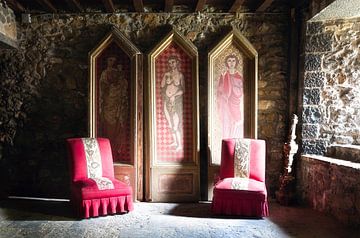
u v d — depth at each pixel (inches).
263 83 168.9
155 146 167.3
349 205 123.0
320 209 143.8
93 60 167.0
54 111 170.9
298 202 161.2
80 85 170.4
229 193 137.6
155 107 167.6
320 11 140.3
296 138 163.5
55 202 161.6
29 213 142.5
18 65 169.9
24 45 169.6
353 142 152.3
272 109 168.6
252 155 150.3
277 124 168.6
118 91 168.6
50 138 171.3
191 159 167.9
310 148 157.4
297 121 160.7
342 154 144.4
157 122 168.1
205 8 168.4
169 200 164.6
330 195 135.5
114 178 155.3
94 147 152.4
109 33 165.3
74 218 135.8
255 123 165.5
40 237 114.3
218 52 166.4
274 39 168.2
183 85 168.1
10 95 170.4
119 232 119.4
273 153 168.9
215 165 165.8
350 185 121.6
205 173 168.9
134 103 165.3
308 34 155.1
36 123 171.5
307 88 156.3
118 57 168.6
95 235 116.3
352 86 152.2
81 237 114.3
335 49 153.0
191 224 128.5
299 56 162.2
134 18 169.0
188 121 168.2
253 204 135.9
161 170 165.0
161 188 165.2
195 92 165.8
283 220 132.5
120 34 165.3
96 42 169.2
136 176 165.0
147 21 169.0
